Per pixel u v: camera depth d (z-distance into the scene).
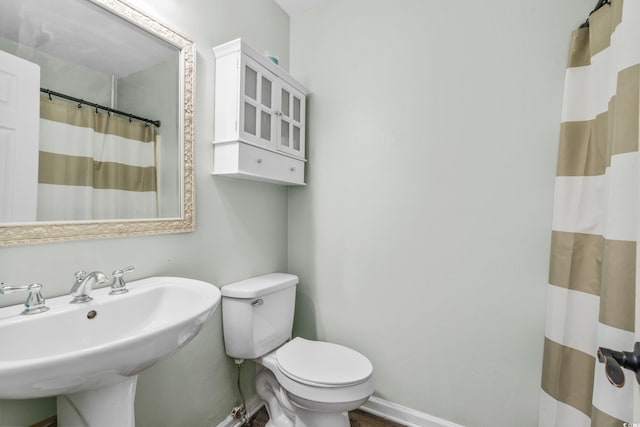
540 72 1.24
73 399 0.74
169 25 1.12
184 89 1.18
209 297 0.87
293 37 1.86
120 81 0.99
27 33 0.79
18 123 0.77
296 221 1.84
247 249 1.54
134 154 1.03
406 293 1.52
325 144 1.74
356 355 1.37
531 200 1.26
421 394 1.49
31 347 0.68
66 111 0.86
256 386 1.53
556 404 1.09
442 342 1.44
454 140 1.41
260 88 1.38
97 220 0.92
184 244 1.21
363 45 1.63
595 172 1.04
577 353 1.05
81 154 0.89
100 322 0.82
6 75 0.75
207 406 1.33
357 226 1.65
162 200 1.11
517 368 1.29
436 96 1.44
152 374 1.10
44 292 0.82
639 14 0.67
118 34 0.98
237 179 1.48
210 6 1.31
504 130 1.31
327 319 1.74
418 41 1.48
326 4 1.74
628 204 0.69
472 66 1.37
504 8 1.31
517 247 1.29
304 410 1.23
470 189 1.37
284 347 1.43
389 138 1.56
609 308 0.71
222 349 1.40
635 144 0.67
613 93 0.89
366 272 1.62
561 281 1.11
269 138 1.47
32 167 0.79
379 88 1.58
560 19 1.21
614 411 0.67
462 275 1.39
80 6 0.89
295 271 1.85
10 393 0.51
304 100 1.72
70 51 0.87
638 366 0.51
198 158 1.26
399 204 1.53
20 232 0.76
